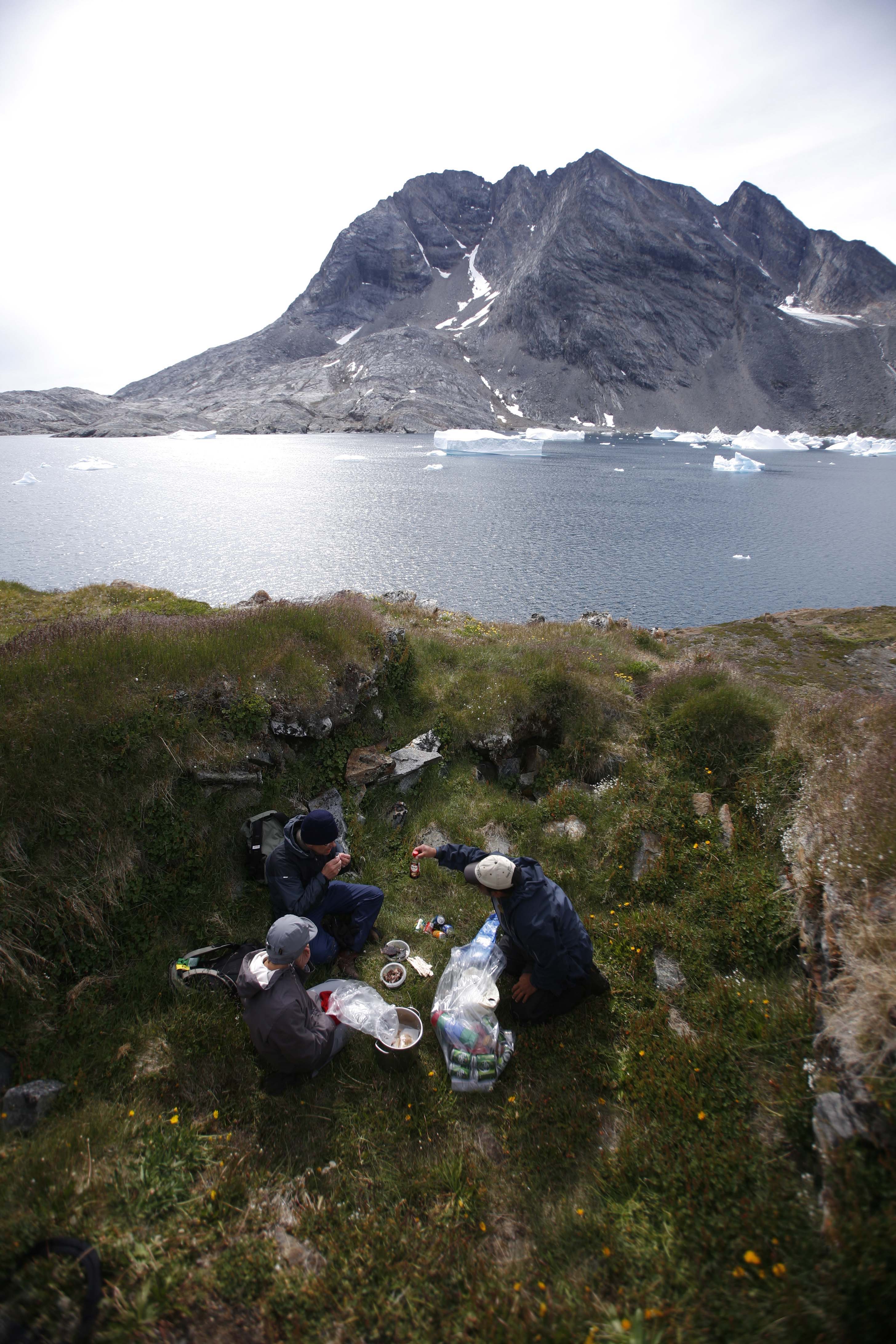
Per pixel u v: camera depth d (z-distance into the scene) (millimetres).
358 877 6352
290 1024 4258
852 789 5586
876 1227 2838
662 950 5477
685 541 52781
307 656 7762
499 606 34875
